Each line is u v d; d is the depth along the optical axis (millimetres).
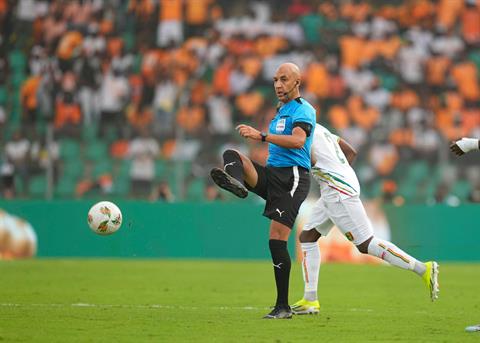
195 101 78625
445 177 71000
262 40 82812
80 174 68438
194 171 69750
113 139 70938
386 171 73688
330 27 83875
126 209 61219
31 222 60938
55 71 79312
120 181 68625
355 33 83750
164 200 67688
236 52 81938
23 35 81000
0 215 60344
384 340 23047
